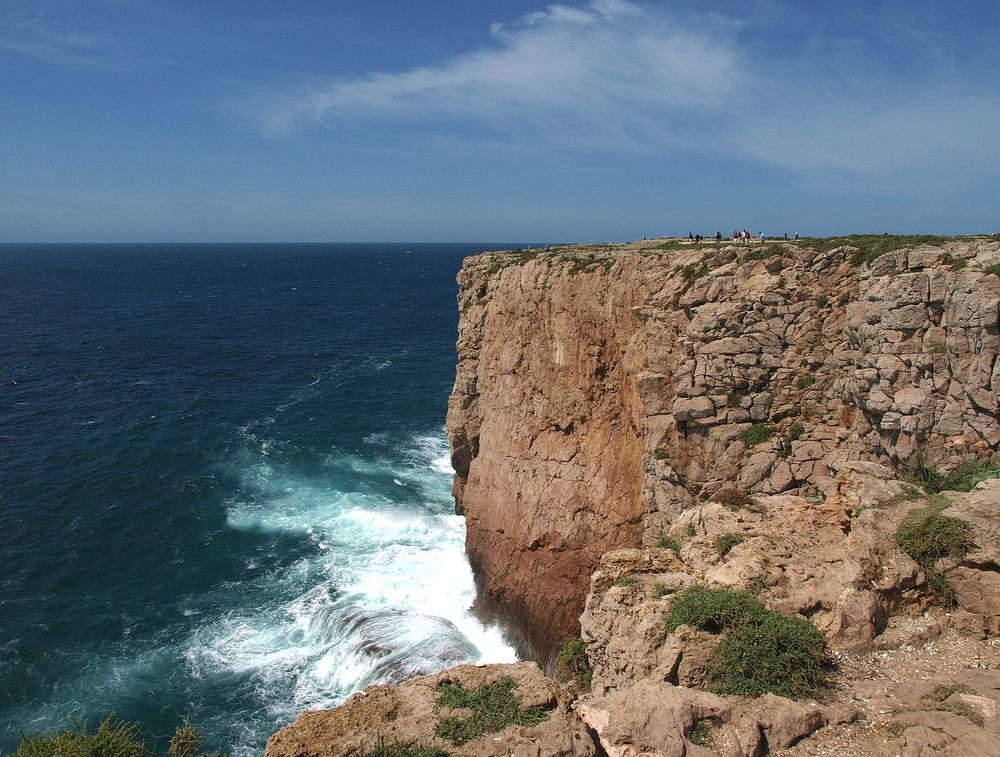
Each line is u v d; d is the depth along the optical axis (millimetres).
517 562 33438
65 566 38406
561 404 32625
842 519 19250
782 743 12531
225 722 27438
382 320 132000
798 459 23188
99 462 53062
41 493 47312
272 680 29719
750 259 25172
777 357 24234
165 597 35656
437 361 94625
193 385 77125
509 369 35938
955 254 20828
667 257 27562
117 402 69125
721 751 12148
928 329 20422
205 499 47000
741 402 24469
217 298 163000
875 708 13242
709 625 15422
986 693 13117
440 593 36125
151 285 192750
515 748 11375
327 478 51000
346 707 12320
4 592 35750
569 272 32438
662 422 26219
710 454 24719
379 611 33875
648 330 26797
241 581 37125
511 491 34500
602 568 19250
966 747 11539
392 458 55656
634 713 12664
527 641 31969
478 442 40188
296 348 101500
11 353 89625
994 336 18859
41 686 29250
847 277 23547
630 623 16625
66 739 14867
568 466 31891
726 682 13977
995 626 15086
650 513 26562
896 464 20734
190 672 30156
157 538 41656
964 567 15773
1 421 61906
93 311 133000
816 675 14008
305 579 37219
